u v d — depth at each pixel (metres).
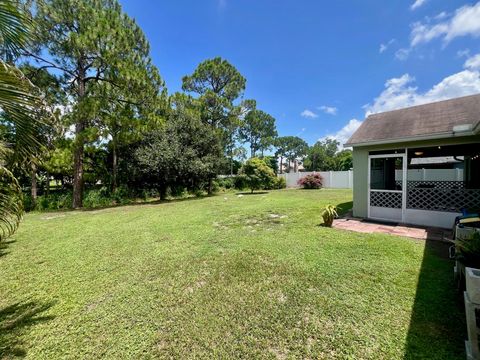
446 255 3.90
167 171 13.29
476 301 1.75
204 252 4.42
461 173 10.07
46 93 9.75
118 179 14.46
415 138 5.77
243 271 3.53
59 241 5.51
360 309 2.51
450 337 2.04
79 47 9.22
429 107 7.26
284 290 2.96
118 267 3.88
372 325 2.25
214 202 11.85
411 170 11.13
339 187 20.17
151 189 15.34
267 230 5.86
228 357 1.95
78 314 2.63
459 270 2.72
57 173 14.51
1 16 2.12
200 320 2.43
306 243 4.70
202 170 14.44
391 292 2.80
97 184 14.84
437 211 5.88
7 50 2.28
